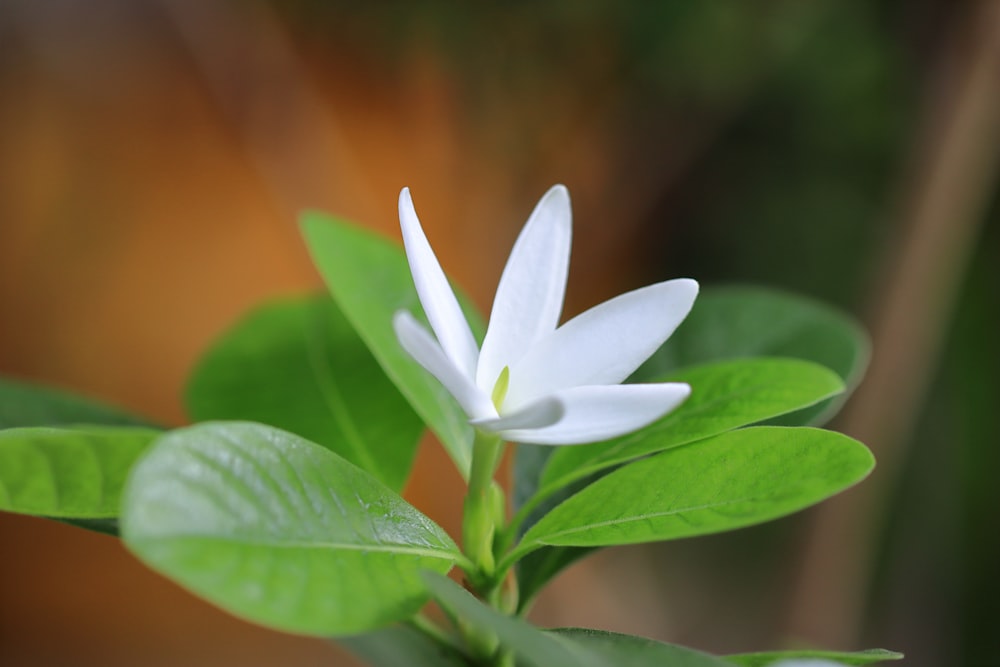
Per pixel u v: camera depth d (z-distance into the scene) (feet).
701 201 4.26
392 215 4.10
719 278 4.29
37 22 4.24
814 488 1.65
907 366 2.79
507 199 4.22
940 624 4.04
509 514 1.95
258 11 3.32
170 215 4.25
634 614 4.08
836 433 1.68
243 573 1.58
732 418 1.79
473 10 3.85
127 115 4.27
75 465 1.65
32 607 4.05
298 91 3.31
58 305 4.22
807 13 3.63
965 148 2.68
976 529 4.00
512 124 4.11
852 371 1.96
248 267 4.26
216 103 4.21
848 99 3.77
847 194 3.93
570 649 1.59
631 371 1.71
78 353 4.22
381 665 1.71
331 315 2.00
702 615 4.26
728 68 3.82
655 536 1.66
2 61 4.23
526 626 1.59
